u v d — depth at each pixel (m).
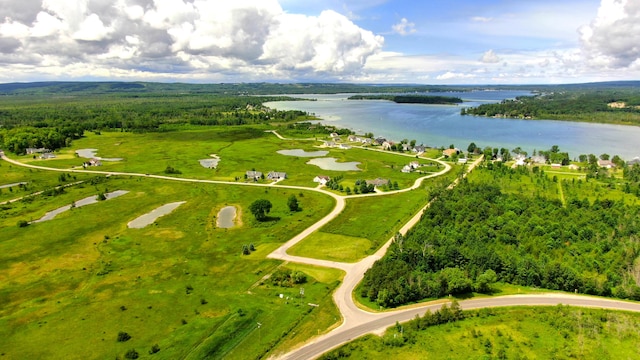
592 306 101.31
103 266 125.69
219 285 113.50
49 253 135.50
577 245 128.62
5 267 125.62
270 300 105.19
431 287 105.44
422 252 120.19
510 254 124.06
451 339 88.81
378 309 100.38
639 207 157.88
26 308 102.69
